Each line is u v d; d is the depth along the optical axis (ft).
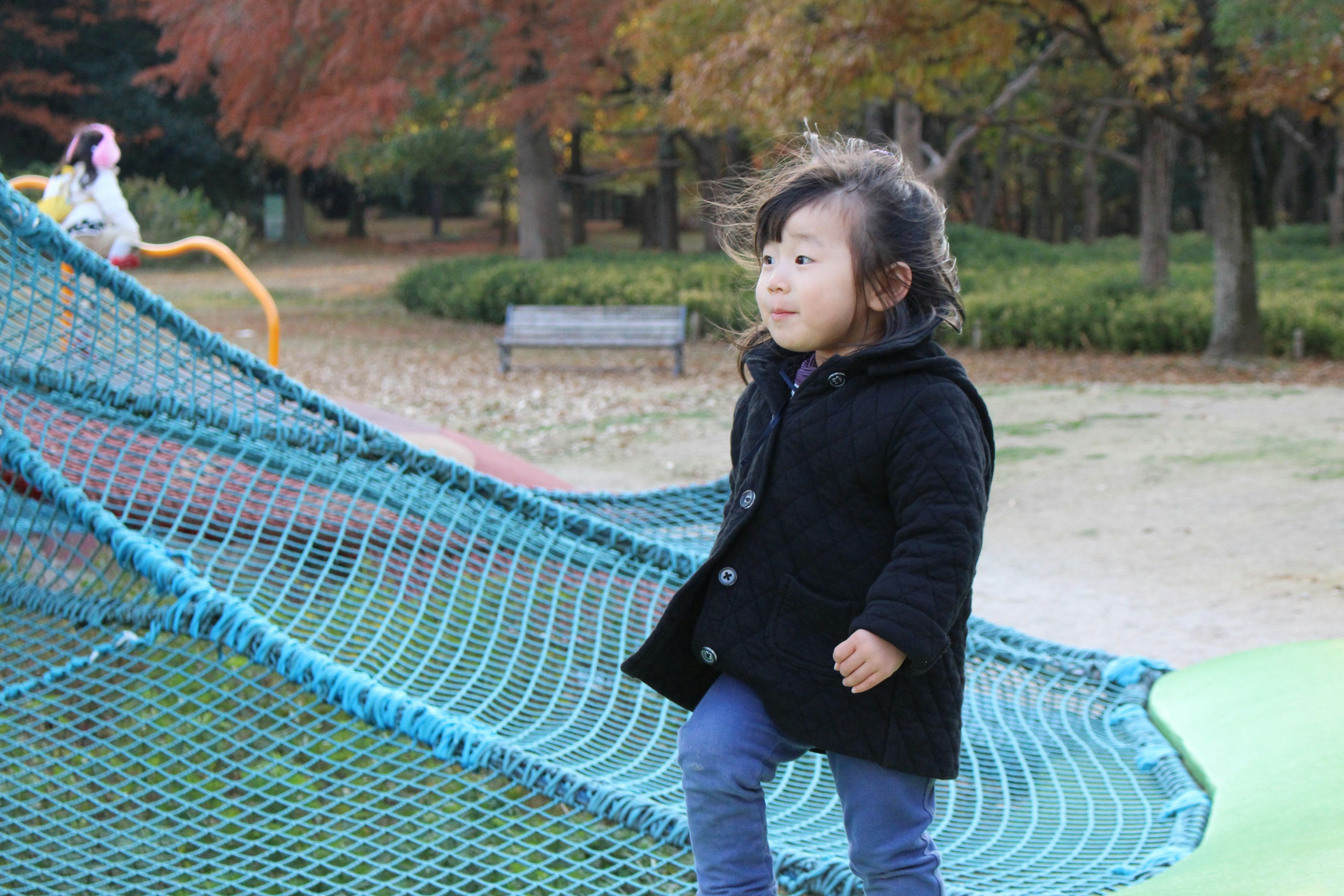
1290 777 10.17
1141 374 48.47
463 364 56.18
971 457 6.10
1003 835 10.21
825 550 6.34
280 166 160.66
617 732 11.85
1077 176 172.14
